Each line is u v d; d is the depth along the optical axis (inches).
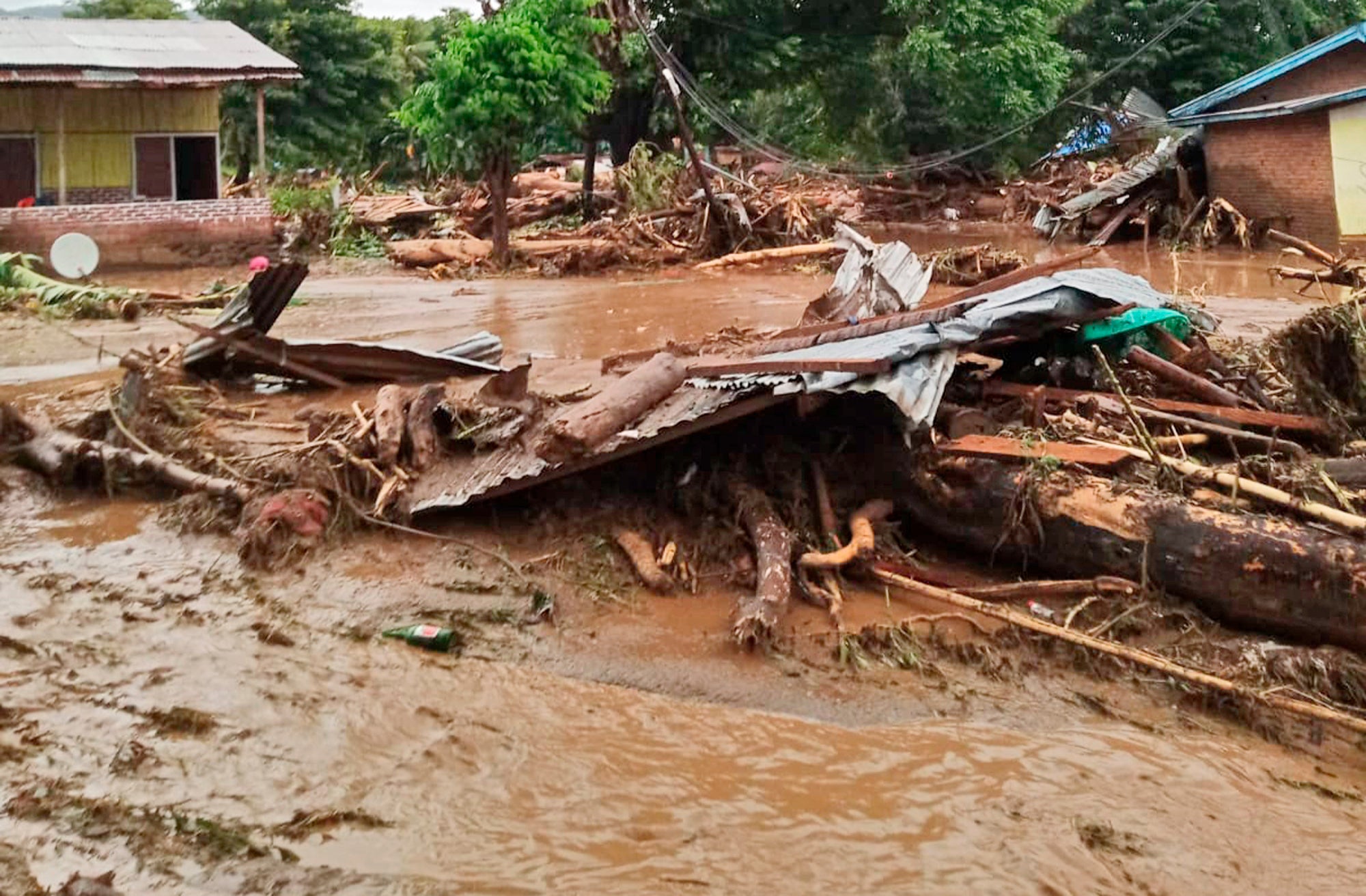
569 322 624.7
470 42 855.1
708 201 937.5
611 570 286.0
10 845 180.4
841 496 307.0
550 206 1169.4
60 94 943.0
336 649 248.4
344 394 433.1
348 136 1669.5
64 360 522.9
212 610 264.8
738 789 200.2
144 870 175.5
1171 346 369.1
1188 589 258.1
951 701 232.2
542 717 222.5
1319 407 318.3
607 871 177.3
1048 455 285.1
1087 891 175.2
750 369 302.2
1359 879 180.5
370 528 306.3
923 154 1594.5
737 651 248.2
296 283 414.6
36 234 895.1
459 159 890.7
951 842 186.1
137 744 208.5
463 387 434.6
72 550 298.0
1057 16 1499.8
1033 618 257.9
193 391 421.7
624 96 1323.8
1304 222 984.3
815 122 1670.8
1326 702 229.3
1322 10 1780.3
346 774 201.6
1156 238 1072.8
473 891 172.2
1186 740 220.1
